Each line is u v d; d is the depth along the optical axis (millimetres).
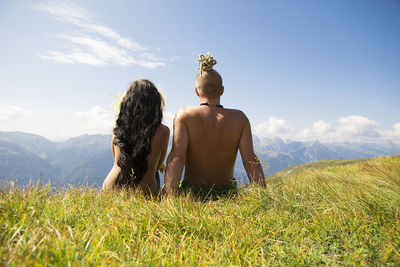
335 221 2225
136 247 1654
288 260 1815
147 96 3551
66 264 1340
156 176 4047
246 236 2010
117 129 3490
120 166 3391
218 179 3756
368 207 2424
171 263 1517
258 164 3508
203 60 3697
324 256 1830
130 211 2375
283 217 2424
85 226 1997
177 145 3477
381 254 1770
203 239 1979
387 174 4223
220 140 3602
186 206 2594
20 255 1302
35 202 2244
